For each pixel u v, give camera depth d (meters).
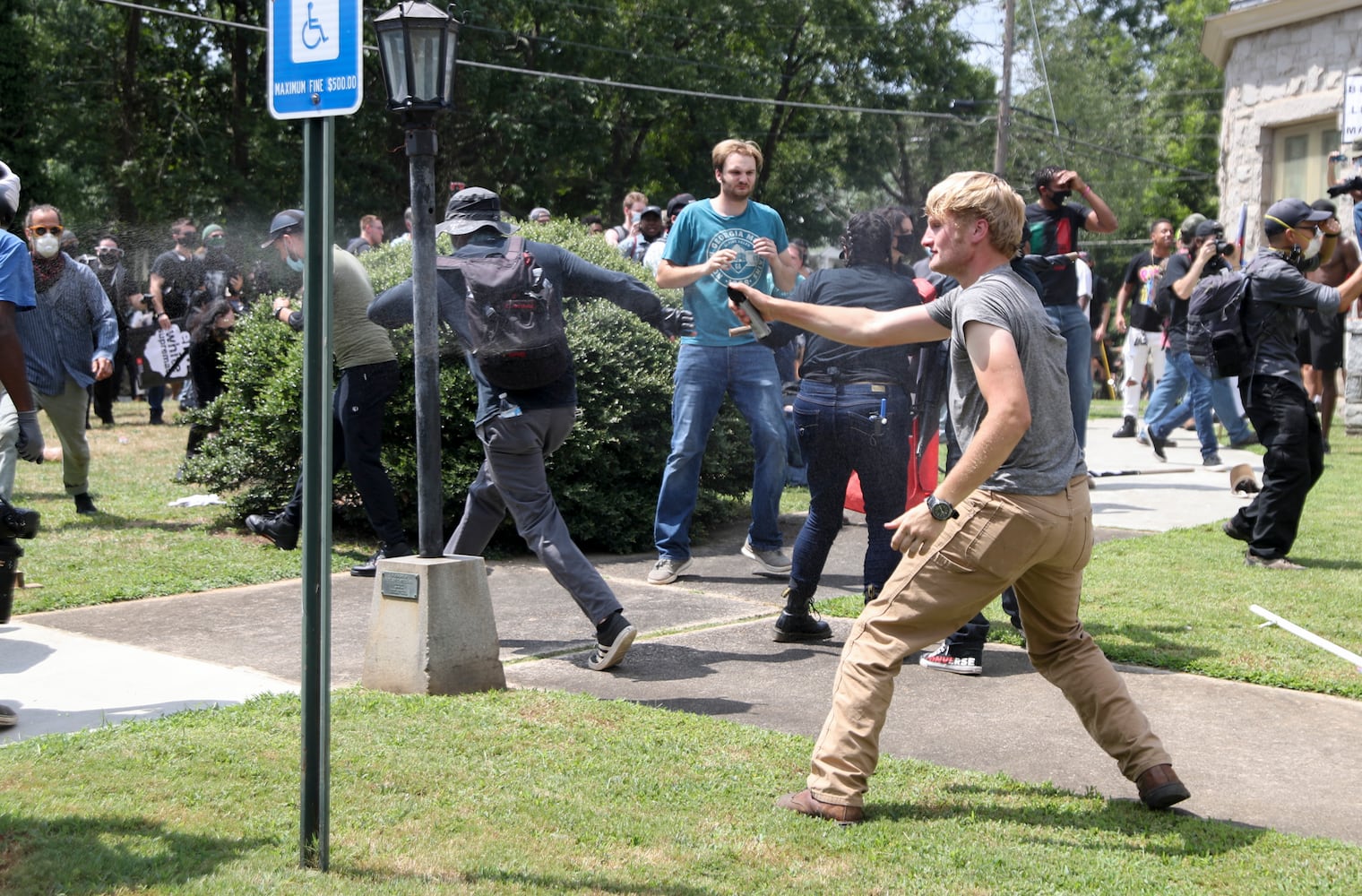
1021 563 3.77
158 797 3.88
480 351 5.41
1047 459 3.78
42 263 8.80
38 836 3.54
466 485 8.16
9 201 5.12
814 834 3.72
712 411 7.54
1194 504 10.41
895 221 5.84
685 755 4.41
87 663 5.56
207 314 8.98
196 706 4.95
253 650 5.82
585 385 8.45
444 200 32.31
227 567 7.62
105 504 10.09
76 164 31.84
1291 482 7.72
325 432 3.32
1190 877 3.44
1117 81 57.59
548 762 4.32
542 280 5.45
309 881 3.29
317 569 3.35
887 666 3.87
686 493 7.59
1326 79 18.12
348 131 30.39
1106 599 6.96
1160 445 13.06
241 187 32.66
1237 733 4.82
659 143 41.62
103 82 34.09
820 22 40.94
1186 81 55.19
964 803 4.03
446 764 4.24
